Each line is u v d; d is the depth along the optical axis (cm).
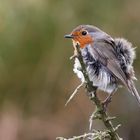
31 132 1534
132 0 1580
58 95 1545
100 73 1056
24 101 1548
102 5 1555
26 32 1487
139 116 1683
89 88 929
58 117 1553
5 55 1495
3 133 1516
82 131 1557
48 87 1539
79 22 1525
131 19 1577
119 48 1077
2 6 1462
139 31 1581
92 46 1083
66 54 1518
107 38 1099
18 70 1522
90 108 1559
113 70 1048
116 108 1667
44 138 1541
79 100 1555
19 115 1541
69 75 1530
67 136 1550
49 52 1515
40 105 1550
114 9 1566
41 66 1523
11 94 1542
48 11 1498
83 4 1538
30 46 1498
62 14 1514
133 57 1079
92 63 1064
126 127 1692
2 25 1470
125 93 1661
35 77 1532
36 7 1484
